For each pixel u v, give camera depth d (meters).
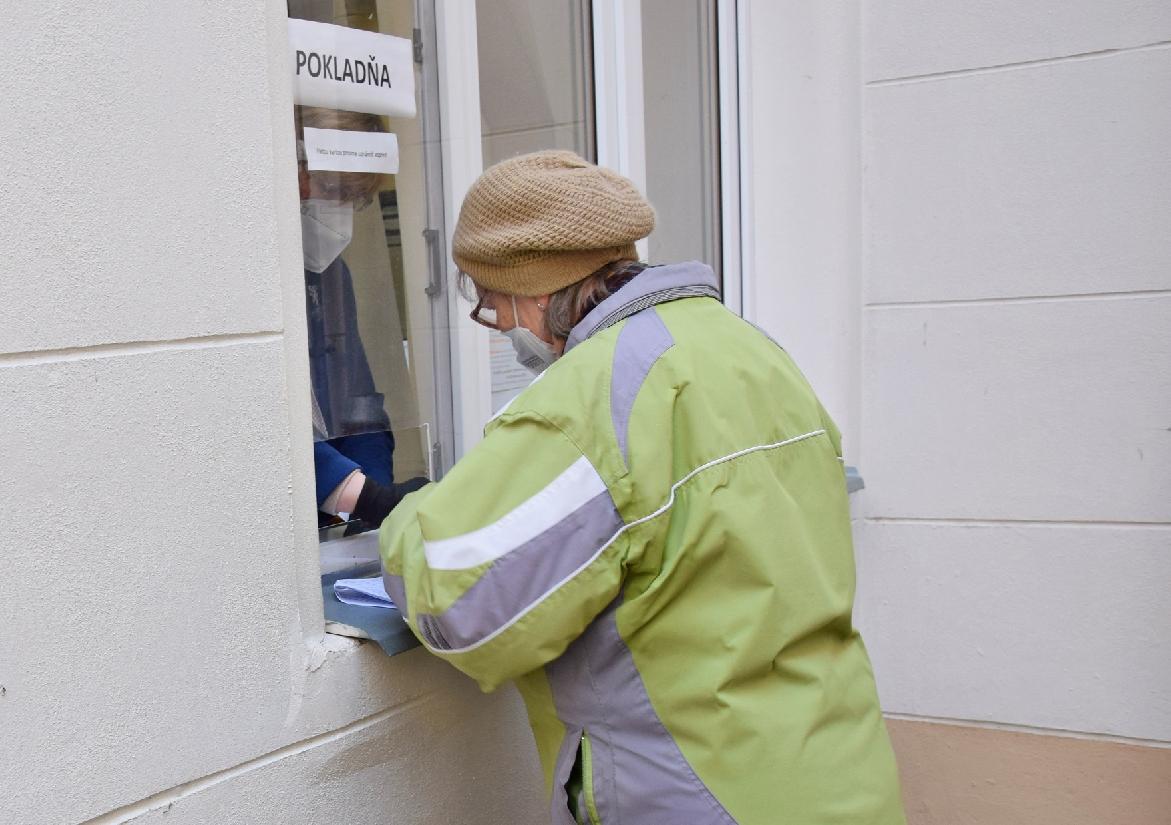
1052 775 3.08
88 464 1.37
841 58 3.01
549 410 1.35
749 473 1.37
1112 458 2.92
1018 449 2.99
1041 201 2.89
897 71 2.97
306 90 1.90
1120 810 3.03
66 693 1.36
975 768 3.14
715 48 3.11
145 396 1.43
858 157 3.04
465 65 2.29
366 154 2.05
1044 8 2.82
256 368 1.57
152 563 1.45
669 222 3.01
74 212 1.34
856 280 3.08
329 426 2.01
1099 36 2.79
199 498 1.50
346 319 2.04
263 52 1.57
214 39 1.50
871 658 3.19
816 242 3.10
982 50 2.89
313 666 1.66
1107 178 2.83
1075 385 2.92
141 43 1.41
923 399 3.05
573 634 1.36
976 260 2.96
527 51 2.50
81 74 1.34
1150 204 2.81
